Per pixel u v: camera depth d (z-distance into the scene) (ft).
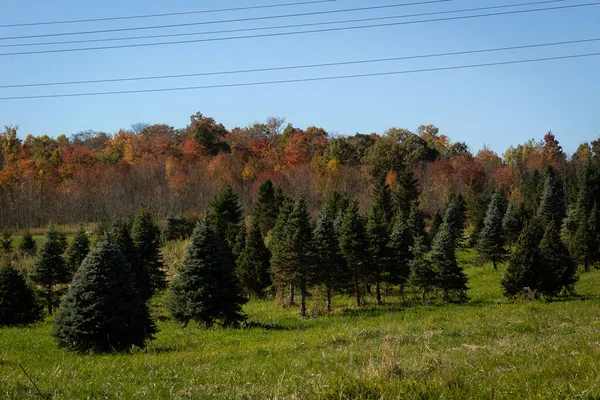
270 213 203.92
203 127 329.93
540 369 31.14
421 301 122.42
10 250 163.53
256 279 136.98
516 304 99.76
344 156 291.99
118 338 69.31
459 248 197.57
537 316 74.28
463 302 115.14
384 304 122.21
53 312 119.55
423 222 164.96
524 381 28.78
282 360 49.65
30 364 54.65
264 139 360.28
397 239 131.34
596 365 30.83
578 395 25.70
